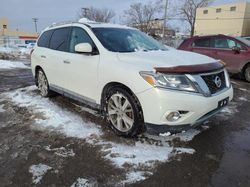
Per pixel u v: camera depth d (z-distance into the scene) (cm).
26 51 2653
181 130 344
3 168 313
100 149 353
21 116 478
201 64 357
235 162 327
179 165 318
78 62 446
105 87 398
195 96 330
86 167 313
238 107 552
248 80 843
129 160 326
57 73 513
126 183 285
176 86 326
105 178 293
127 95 361
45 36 585
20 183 286
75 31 479
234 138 394
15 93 639
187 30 5791
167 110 327
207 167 315
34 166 316
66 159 330
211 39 924
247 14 5278
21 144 371
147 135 391
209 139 388
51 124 436
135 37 478
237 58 848
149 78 334
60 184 284
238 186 281
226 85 391
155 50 442
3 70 1107
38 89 658
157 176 297
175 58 372
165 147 359
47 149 356
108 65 388
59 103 545
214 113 367
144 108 342
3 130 421
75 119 454
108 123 408
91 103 439
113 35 449
